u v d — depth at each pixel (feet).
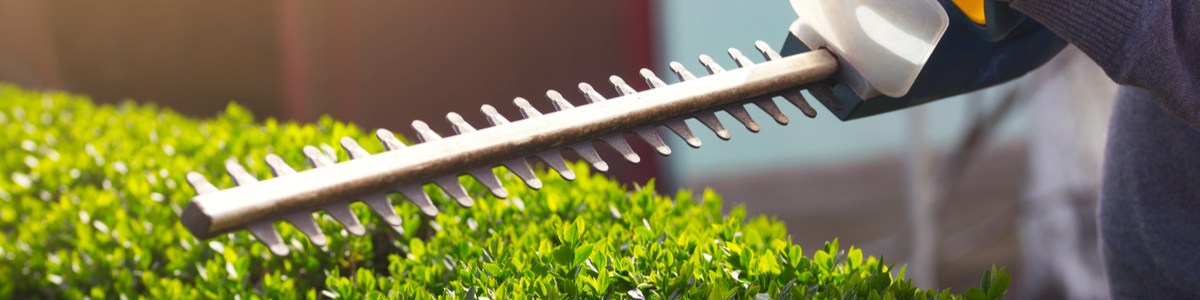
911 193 18.21
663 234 6.95
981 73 5.93
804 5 5.81
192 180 4.51
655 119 5.34
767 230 7.61
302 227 4.56
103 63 24.63
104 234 8.98
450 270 7.00
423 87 20.93
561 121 5.14
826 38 5.79
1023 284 19.36
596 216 7.87
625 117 5.25
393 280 7.11
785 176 31.81
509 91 20.79
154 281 8.14
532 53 20.71
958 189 29.35
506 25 20.70
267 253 8.02
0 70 24.44
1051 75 17.53
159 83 24.56
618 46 20.62
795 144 34.30
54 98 15.67
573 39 20.62
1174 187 6.30
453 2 20.72
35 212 10.27
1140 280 6.66
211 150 10.62
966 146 19.11
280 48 23.04
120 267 8.66
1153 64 4.84
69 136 13.62
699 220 7.69
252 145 10.74
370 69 20.95
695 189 30.68
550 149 5.14
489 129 5.01
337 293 6.93
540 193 8.07
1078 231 17.46
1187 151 6.11
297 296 7.58
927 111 17.92
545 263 6.28
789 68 5.69
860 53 5.65
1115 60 4.97
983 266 23.04
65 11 24.49
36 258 9.32
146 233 8.86
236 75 24.22
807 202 29.22
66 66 24.67
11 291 9.30
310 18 21.01
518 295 5.62
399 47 20.92
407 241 7.91
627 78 20.67
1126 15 4.85
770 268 6.05
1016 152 32.73
